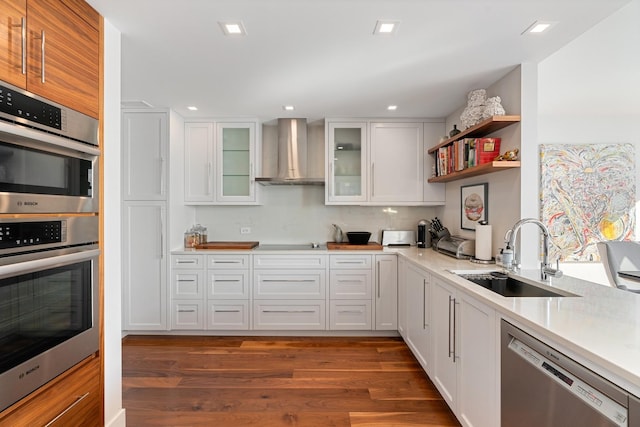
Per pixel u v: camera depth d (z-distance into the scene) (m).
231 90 2.96
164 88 2.91
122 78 2.69
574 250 4.29
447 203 3.77
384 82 2.77
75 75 1.63
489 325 1.68
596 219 4.31
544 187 4.32
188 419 2.18
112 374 1.93
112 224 1.92
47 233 1.46
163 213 3.49
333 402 2.37
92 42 1.75
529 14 1.80
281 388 2.56
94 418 1.78
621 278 2.92
